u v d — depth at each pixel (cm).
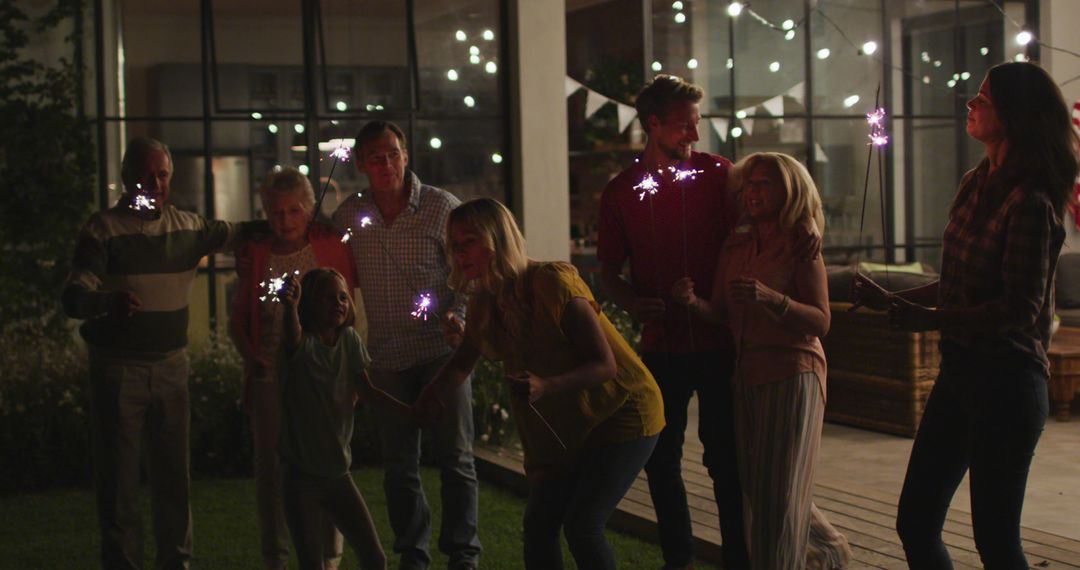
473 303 362
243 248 458
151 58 929
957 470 339
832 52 1084
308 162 952
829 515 513
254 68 945
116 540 432
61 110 908
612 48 1245
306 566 409
